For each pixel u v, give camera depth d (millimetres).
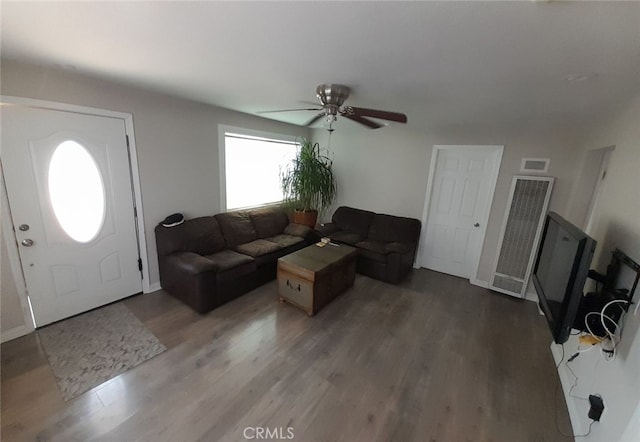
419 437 1620
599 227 2117
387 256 3645
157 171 2924
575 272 1391
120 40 1435
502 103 2291
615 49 1212
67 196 2342
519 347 2488
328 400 1838
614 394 1366
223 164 3621
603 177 2613
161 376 1948
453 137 3699
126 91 2537
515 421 1757
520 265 3365
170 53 1613
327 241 3662
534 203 3195
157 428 1585
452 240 4004
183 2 1048
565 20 1019
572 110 2332
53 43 1498
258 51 1521
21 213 2129
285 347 2332
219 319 2666
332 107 2127
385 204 4480
